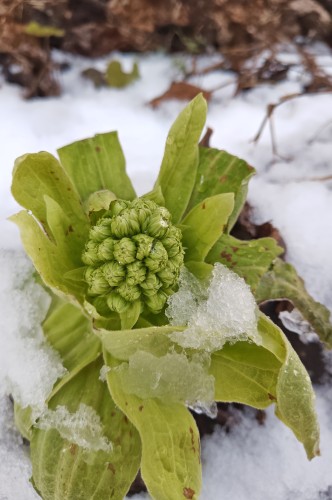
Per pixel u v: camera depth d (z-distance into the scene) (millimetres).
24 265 320
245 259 302
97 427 278
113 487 271
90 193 308
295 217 381
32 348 296
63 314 299
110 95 462
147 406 273
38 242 261
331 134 437
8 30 439
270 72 481
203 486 303
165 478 258
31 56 451
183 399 279
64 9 471
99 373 291
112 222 264
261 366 277
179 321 272
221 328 258
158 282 262
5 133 412
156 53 504
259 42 491
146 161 405
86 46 490
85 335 297
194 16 482
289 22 501
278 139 434
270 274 325
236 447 314
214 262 302
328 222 380
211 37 495
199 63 499
